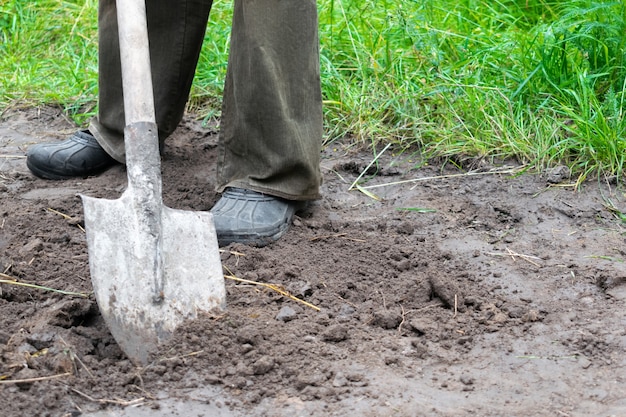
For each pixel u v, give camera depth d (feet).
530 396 8.54
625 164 13.87
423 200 13.24
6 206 12.78
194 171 14.15
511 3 20.17
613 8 16.39
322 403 8.40
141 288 9.25
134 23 10.25
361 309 10.07
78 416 8.16
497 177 13.91
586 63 16.07
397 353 9.22
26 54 19.98
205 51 18.21
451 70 16.70
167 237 9.63
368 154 14.98
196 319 9.42
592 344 9.38
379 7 18.75
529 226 12.42
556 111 14.96
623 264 11.16
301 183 11.79
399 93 15.92
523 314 10.03
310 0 11.16
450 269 11.07
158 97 13.30
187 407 8.32
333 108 16.08
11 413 8.10
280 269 10.84
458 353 9.29
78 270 10.78
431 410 8.28
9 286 10.28
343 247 11.57
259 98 11.31
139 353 9.02
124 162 13.89
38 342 9.14
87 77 18.11
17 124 16.63
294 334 9.40
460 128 15.25
